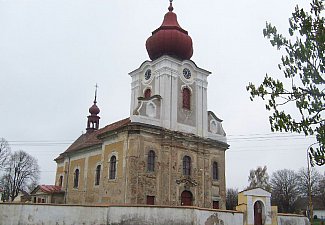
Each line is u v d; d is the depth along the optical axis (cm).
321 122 1177
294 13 1206
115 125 4428
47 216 2605
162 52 4191
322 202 9050
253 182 8906
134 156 3494
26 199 5669
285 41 1203
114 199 3572
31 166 8638
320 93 1163
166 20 4428
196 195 3819
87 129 5859
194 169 3891
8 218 2542
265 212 3619
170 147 3747
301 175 9475
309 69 1162
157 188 3566
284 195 9269
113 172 3716
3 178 8275
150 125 3659
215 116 4338
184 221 2773
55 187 5125
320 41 1132
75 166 4822
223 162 4222
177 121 3906
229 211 3108
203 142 4034
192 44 4338
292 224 3788
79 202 4484
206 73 4338
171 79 3975
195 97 4166
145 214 2727
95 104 6016
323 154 1143
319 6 1194
